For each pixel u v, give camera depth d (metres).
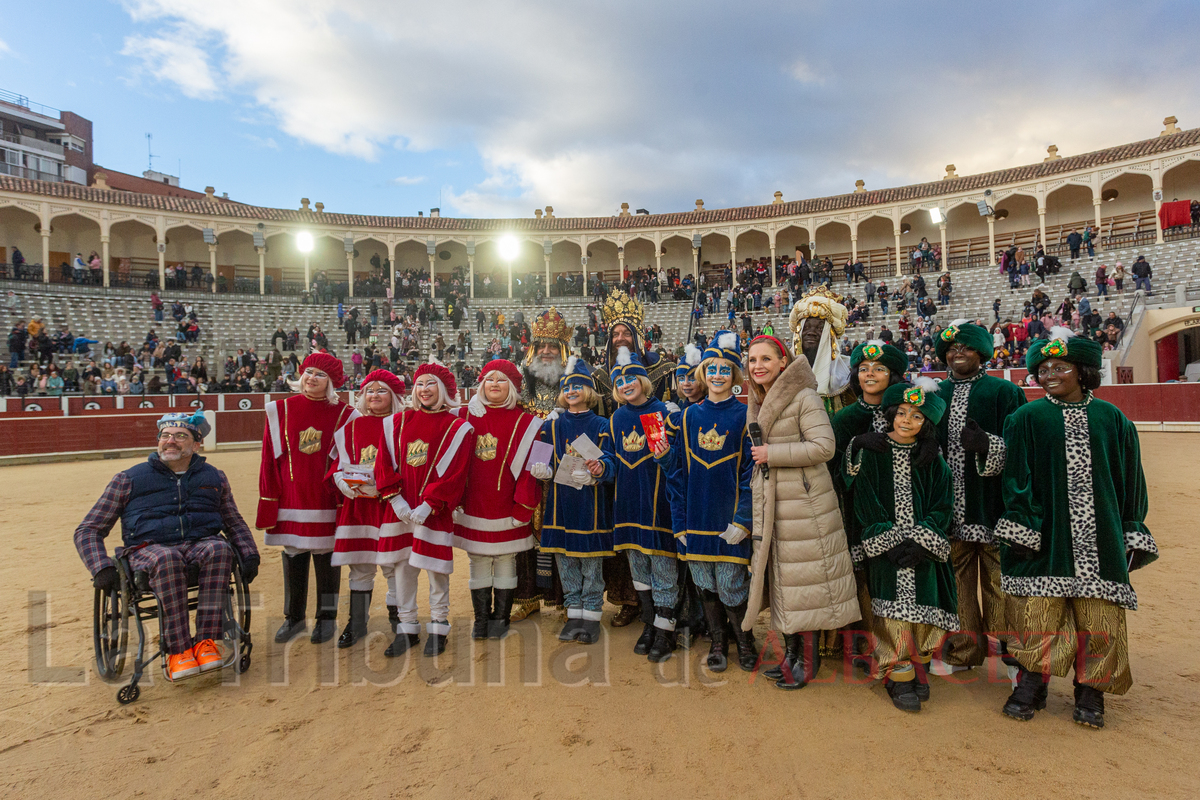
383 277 41.12
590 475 4.41
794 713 3.48
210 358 29.44
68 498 11.72
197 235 38.78
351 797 2.79
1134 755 2.99
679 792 2.77
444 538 4.41
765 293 36.22
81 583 6.27
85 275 32.41
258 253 39.66
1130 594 3.16
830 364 4.45
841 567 3.67
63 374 23.17
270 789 2.87
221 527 4.37
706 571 4.07
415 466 4.49
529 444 4.62
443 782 2.88
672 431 4.30
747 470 3.99
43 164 56.03
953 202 35.94
